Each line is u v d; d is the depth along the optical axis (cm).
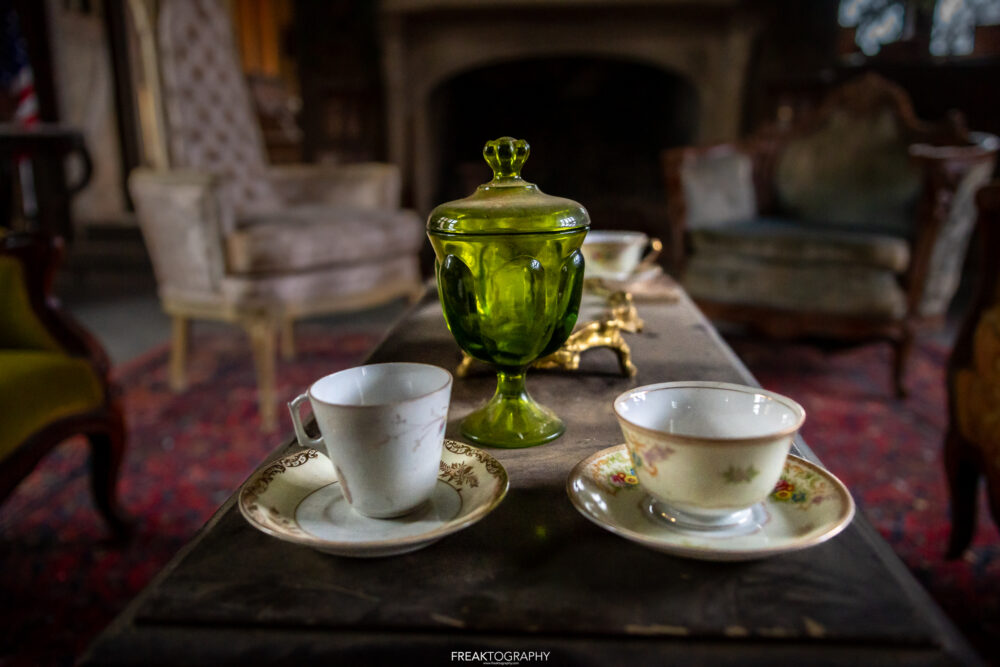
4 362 88
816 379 182
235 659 30
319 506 40
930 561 101
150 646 30
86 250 342
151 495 123
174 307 168
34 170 321
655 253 104
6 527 114
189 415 160
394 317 252
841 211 200
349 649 30
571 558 36
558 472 46
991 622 87
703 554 33
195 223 153
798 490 40
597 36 311
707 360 69
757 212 221
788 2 298
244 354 208
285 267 158
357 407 35
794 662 29
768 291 183
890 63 295
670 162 195
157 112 170
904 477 127
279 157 455
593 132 365
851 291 172
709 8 299
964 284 291
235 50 202
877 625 31
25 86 362
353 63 328
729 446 34
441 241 51
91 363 100
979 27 286
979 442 92
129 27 372
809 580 34
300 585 34
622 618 31
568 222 50
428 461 38
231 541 38
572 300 54
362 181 206
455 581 34
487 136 373
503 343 52
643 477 37
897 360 169
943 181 157
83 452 143
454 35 317
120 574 100
